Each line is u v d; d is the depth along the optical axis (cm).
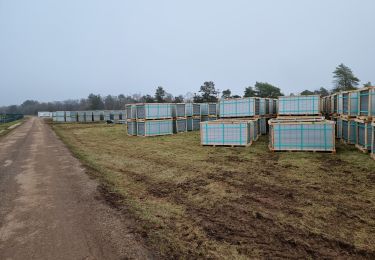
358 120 1159
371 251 410
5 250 424
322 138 1149
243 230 482
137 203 620
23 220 534
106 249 421
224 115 1677
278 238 452
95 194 684
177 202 625
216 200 632
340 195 639
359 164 920
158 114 2030
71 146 1576
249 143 1429
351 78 4197
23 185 779
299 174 826
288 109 1550
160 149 1380
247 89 4872
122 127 3259
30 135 2352
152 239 451
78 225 507
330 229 478
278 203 602
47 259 397
